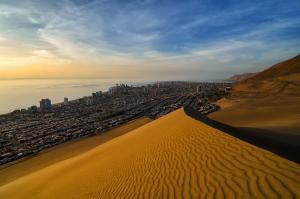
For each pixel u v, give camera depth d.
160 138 17.25
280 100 66.44
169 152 12.81
